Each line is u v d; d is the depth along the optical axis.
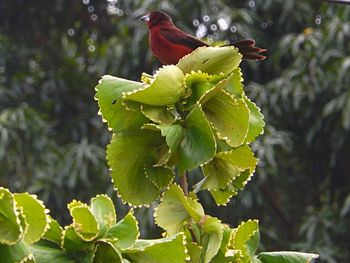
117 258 2.62
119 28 13.58
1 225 2.32
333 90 12.62
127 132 3.06
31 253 2.39
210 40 13.42
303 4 13.70
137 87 2.99
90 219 2.62
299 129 13.68
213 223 3.00
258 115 3.23
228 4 13.97
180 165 3.00
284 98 12.63
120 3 13.85
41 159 13.43
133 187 3.12
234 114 3.05
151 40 6.56
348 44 12.88
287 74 12.71
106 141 13.94
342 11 12.65
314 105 13.08
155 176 3.10
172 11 13.09
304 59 12.73
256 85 12.83
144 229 11.73
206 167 3.21
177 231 3.08
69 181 12.84
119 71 13.45
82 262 2.60
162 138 3.07
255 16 13.52
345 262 12.84
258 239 3.01
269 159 12.12
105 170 13.09
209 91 2.98
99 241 2.63
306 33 12.72
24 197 2.43
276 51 13.52
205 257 2.95
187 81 3.01
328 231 13.04
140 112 3.03
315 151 13.98
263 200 13.91
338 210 13.19
